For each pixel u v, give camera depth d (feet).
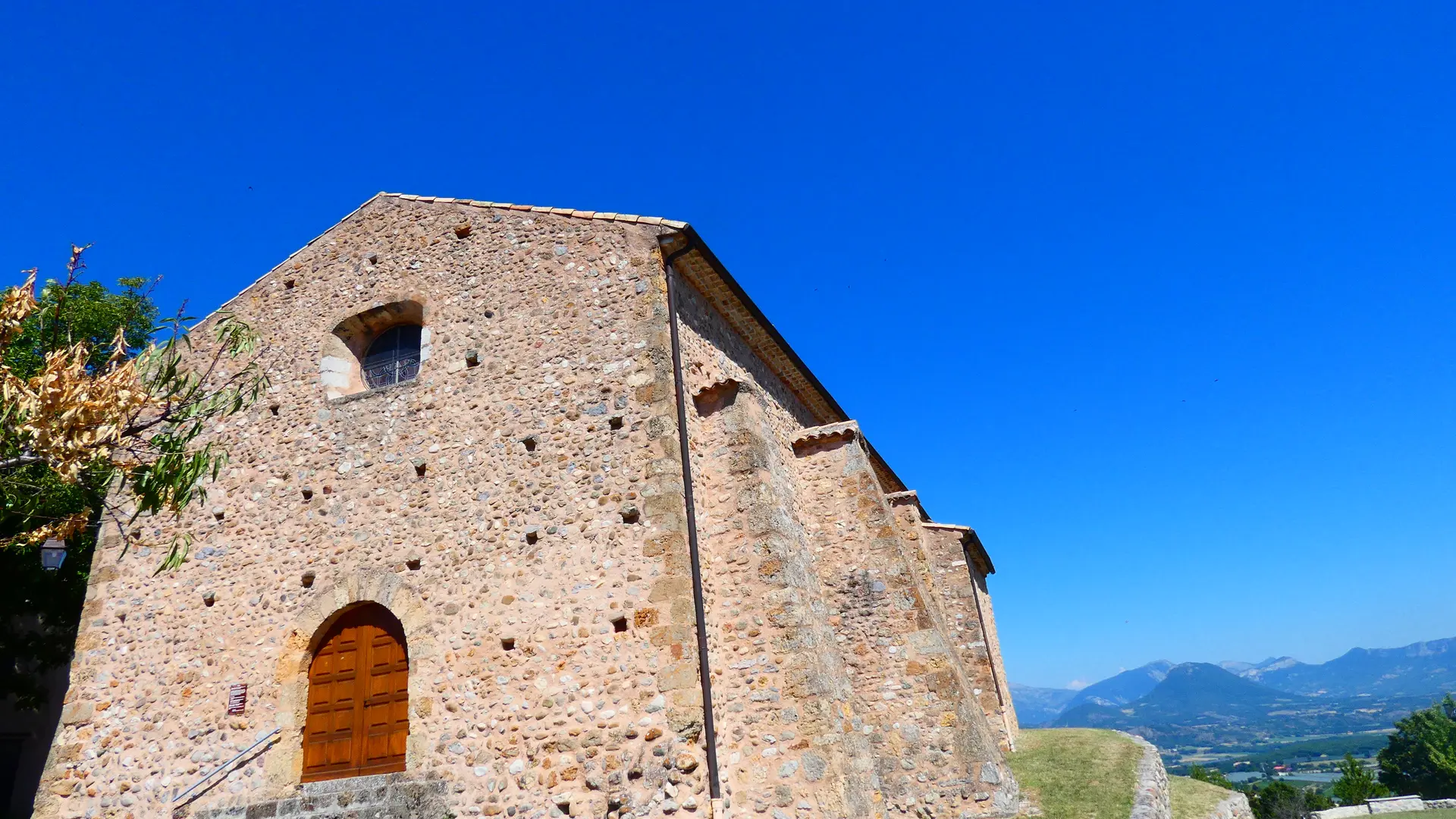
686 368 33.76
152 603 36.35
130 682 35.17
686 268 35.47
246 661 33.65
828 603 36.22
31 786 52.37
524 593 30.35
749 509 31.50
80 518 25.90
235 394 29.45
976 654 49.93
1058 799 36.09
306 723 32.48
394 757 30.78
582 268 34.86
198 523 37.17
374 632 32.99
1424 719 155.33
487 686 29.55
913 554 47.14
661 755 26.50
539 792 27.55
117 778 33.55
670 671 27.35
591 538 30.14
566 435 32.04
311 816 27.81
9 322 23.06
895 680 34.19
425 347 36.52
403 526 33.35
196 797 31.94
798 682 28.30
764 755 27.71
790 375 45.27
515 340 34.71
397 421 35.42
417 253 38.83
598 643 28.63
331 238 41.37
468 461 33.30
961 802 31.71
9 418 21.30
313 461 36.24
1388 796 151.23
